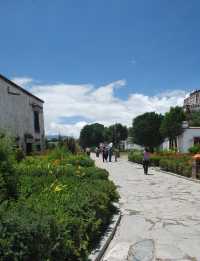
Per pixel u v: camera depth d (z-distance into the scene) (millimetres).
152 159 22078
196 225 6469
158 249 5078
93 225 4836
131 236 5777
